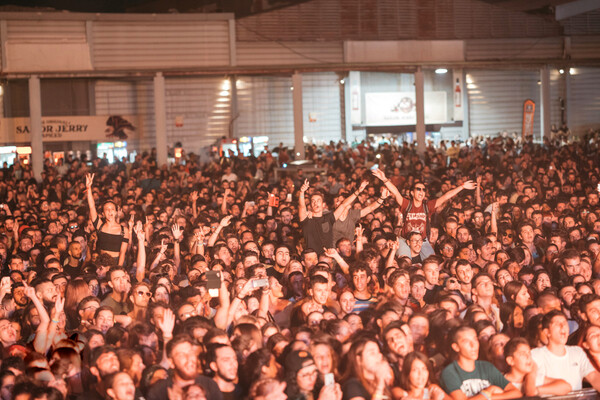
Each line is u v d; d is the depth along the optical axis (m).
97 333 6.74
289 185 19.44
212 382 5.87
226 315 7.34
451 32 37.53
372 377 5.85
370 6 36.81
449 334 6.34
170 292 8.61
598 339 6.60
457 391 6.13
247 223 13.50
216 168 28.95
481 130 39.97
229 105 36.94
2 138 33.47
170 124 36.31
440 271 9.62
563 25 38.75
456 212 13.79
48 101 34.81
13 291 8.77
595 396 6.42
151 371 6.05
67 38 31.92
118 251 10.98
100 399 6.32
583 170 22.92
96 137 34.66
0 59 31.19
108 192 19.45
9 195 21.31
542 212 14.52
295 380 5.84
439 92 39.38
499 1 38.72
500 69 39.62
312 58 36.44
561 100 39.81
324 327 6.85
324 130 38.22
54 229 13.09
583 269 9.67
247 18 35.25
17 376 5.66
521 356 6.18
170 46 33.22
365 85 38.66
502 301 8.67
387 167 29.94
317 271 8.59
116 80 35.50
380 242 10.82
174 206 17.23
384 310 7.12
